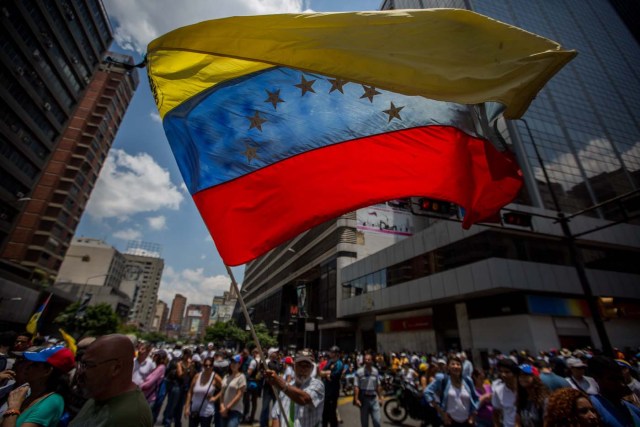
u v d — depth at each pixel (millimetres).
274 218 3576
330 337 42562
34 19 37656
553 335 19406
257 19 3588
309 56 3391
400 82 3221
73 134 64438
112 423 1712
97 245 95062
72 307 49625
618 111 45125
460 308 23656
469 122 4191
